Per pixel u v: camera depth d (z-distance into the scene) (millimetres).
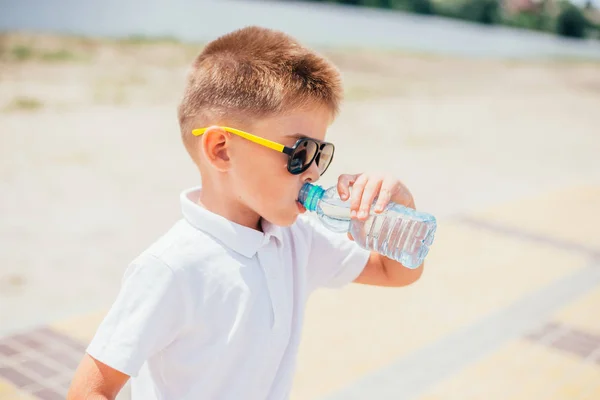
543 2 51188
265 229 1551
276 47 1521
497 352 3752
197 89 1530
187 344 1432
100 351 1364
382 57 21031
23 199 5902
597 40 52844
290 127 1464
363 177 1654
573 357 3740
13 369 3232
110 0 20906
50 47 13500
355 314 4109
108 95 10641
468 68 23078
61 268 4543
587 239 5855
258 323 1465
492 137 11602
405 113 12797
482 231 5887
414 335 3896
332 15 31453
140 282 1391
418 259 1667
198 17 20969
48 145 7723
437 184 7891
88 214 5680
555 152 10914
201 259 1427
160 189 6570
